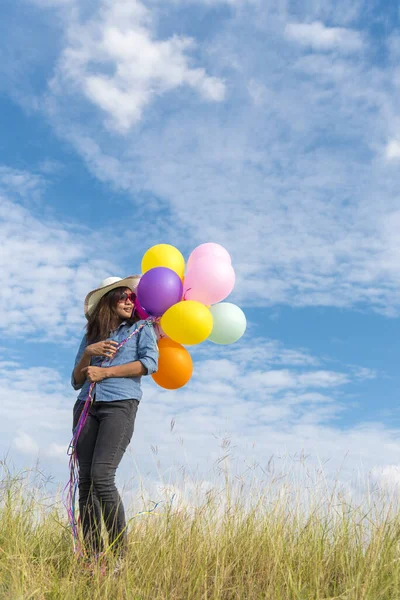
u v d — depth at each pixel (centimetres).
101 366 380
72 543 375
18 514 407
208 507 420
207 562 368
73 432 383
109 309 397
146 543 384
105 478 356
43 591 322
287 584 333
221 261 414
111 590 326
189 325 375
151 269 397
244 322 423
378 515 400
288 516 417
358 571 346
